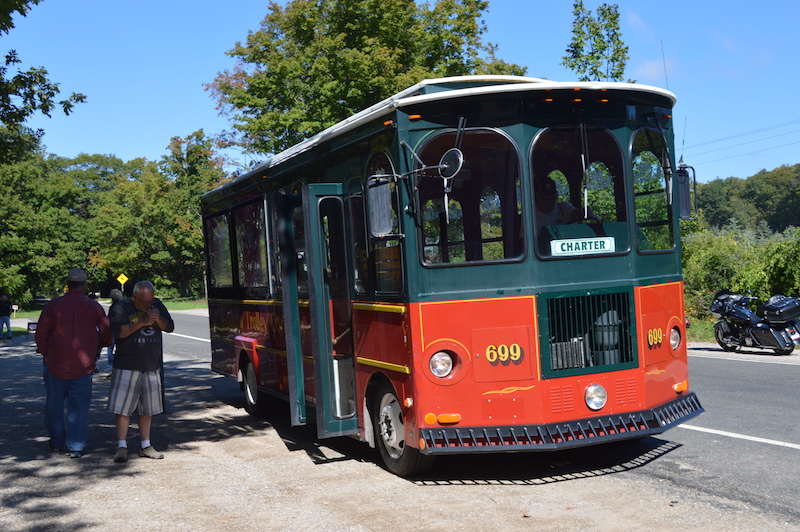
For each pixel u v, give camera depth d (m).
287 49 27.98
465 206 6.24
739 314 14.84
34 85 13.60
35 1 11.70
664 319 6.79
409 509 5.76
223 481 6.95
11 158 14.84
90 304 8.20
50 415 8.27
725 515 5.33
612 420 6.30
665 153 6.95
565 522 5.29
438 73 27.36
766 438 7.63
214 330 12.77
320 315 7.59
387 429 6.91
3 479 7.12
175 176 72.56
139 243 74.19
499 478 6.61
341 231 7.43
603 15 22.97
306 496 6.31
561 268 6.30
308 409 8.18
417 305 6.16
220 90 29.12
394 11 27.17
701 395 10.25
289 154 8.85
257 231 10.20
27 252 65.25
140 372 7.89
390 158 6.42
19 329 39.34
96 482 6.97
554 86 6.27
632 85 6.50
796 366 12.66
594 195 6.46
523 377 6.15
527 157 6.27
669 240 7.00
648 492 5.97
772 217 116.81
